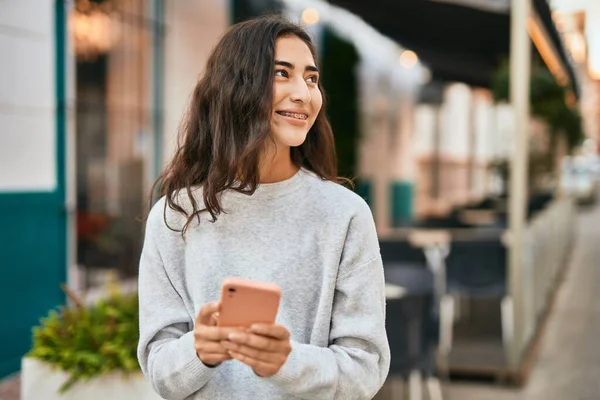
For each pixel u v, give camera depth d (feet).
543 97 18.88
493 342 16.51
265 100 4.17
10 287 13.80
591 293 24.64
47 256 14.62
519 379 14.74
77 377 8.05
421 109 35.12
